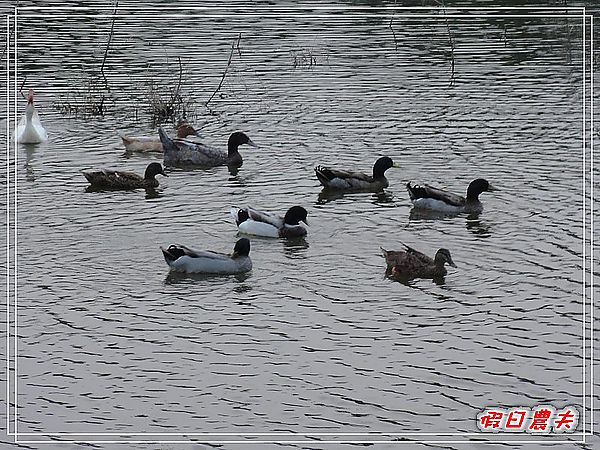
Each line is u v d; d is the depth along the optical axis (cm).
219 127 3784
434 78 4328
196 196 3092
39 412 1934
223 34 5044
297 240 2728
